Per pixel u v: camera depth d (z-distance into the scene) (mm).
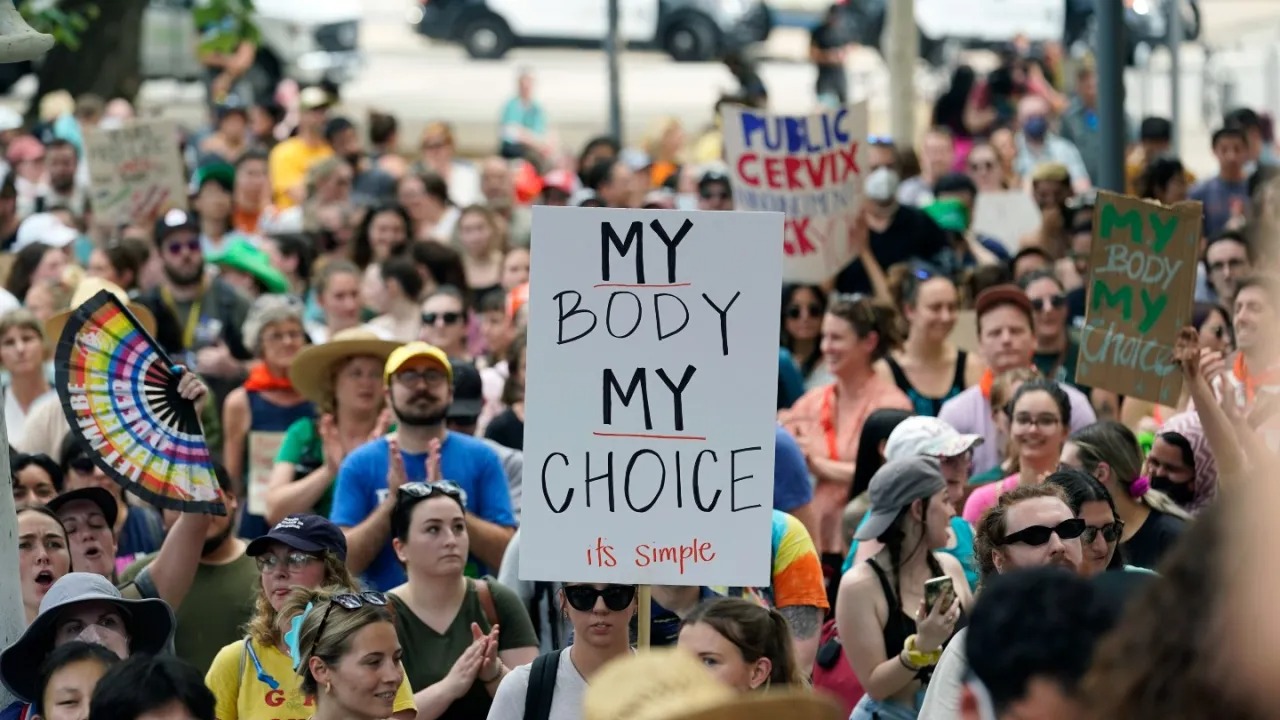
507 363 27906
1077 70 65625
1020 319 26250
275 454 27547
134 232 39250
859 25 82062
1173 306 23234
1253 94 61188
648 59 91438
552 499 16547
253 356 33094
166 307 33562
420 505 19406
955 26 81750
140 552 23781
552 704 16562
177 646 20875
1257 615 6898
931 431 21422
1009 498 16453
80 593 16969
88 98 52625
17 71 71125
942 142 46219
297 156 53469
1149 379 23438
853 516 21578
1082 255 34594
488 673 18859
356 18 84188
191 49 73000
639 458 16516
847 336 26609
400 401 22750
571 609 16547
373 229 39188
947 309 27516
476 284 38875
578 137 76625
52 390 30422
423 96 81938
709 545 16469
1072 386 27844
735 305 16469
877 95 80188
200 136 59688
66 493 20922
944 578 17562
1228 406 20703
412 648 19281
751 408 16484
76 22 50281
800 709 8492
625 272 16516
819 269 32469
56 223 41812
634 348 16516
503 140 63219
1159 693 7305
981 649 9438
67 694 15672
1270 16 70375
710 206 40750
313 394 25906
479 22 90750
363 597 16984
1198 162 62531
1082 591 9445
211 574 21234
